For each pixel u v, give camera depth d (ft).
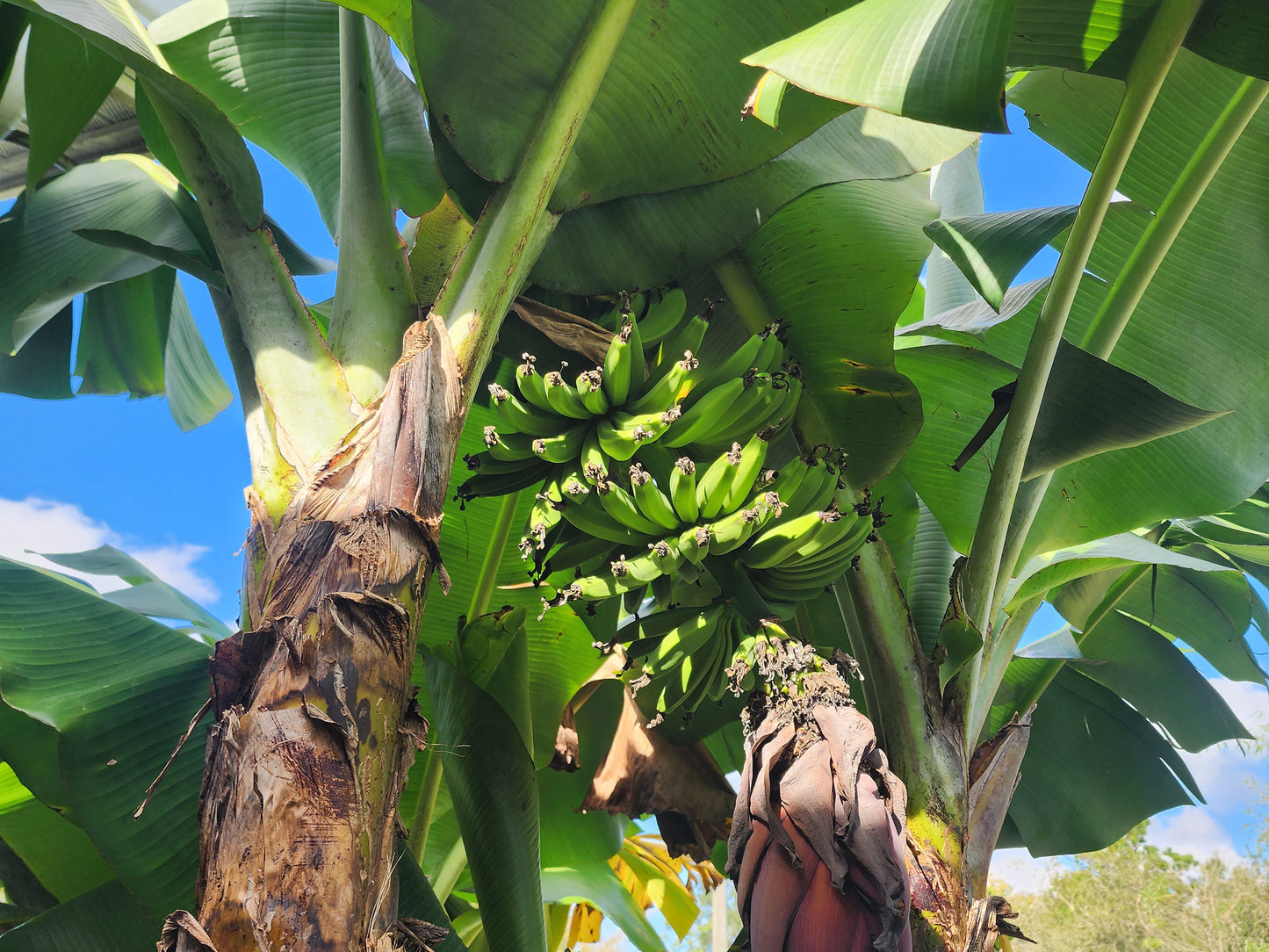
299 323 3.54
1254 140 4.87
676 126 4.04
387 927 2.60
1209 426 5.04
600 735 5.74
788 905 3.05
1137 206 5.16
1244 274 4.97
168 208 5.50
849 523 3.64
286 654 2.67
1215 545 7.36
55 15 3.36
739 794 3.25
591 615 3.80
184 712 3.88
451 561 5.37
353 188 3.84
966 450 4.19
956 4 2.77
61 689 3.77
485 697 4.30
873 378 4.59
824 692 3.28
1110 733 7.25
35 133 4.53
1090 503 5.22
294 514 3.01
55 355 6.51
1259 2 3.29
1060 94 5.31
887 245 4.77
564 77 3.69
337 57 5.32
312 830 2.46
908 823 3.88
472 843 4.27
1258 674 7.82
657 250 4.64
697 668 3.79
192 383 7.42
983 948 3.76
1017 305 4.96
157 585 6.51
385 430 3.09
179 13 5.22
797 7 3.72
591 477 3.60
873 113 5.27
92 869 4.92
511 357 4.62
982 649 4.16
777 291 4.85
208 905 2.42
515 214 3.61
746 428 3.89
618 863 8.42
